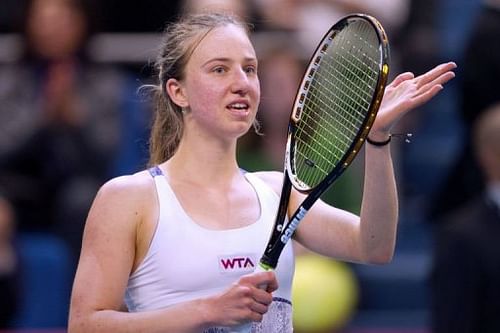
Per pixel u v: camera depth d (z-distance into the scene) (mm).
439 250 20609
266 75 24625
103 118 25703
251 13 26000
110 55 27734
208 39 12359
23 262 24875
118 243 12109
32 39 25859
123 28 28203
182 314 11438
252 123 12953
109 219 12172
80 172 25375
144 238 12195
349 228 12547
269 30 26406
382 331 25438
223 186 12539
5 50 27219
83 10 26000
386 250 12281
